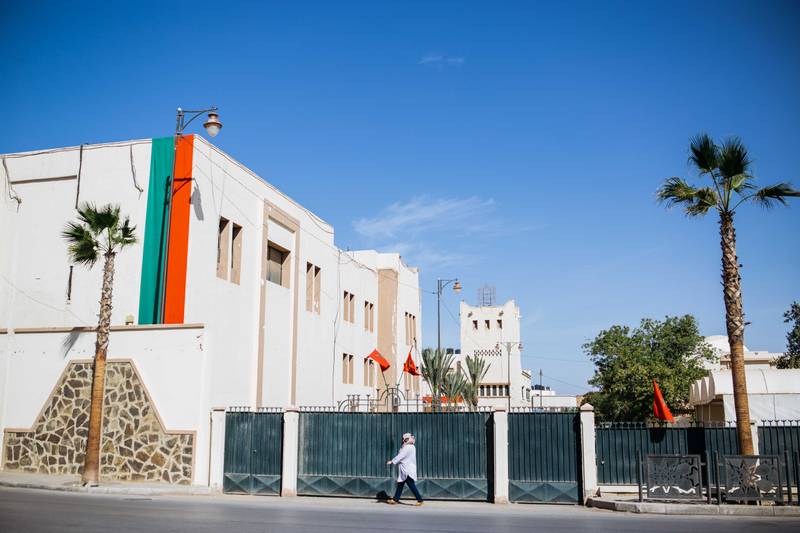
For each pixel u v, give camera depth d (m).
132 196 22.98
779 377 25.73
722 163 17.38
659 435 18.03
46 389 20.73
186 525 11.27
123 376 20.28
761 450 17.55
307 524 12.03
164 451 19.53
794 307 46.72
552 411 18.67
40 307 23.23
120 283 22.34
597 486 17.66
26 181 24.34
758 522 13.65
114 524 11.08
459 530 11.77
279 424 19.39
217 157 24.03
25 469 20.41
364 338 38.59
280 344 27.92
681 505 15.38
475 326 75.25
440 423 18.83
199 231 22.56
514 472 18.17
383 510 15.57
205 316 22.58
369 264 40.81
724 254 17.45
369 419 19.16
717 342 77.12
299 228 30.48
